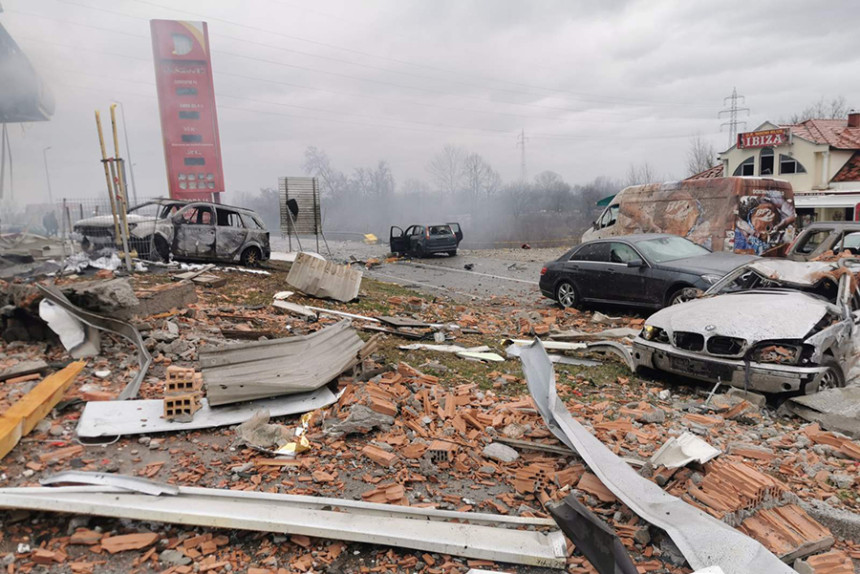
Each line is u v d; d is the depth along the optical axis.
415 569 3.27
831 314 6.47
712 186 15.40
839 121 34.72
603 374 7.37
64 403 5.08
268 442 4.62
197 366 6.51
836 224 12.78
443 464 4.44
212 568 3.18
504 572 3.25
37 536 3.34
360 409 4.95
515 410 5.50
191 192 29.22
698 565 3.04
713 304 7.00
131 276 11.81
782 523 3.51
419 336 9.12
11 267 11.41
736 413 5.65
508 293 15.09
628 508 3.80
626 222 17.89
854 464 4.62
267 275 14.00
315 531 3.38
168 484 3.77
